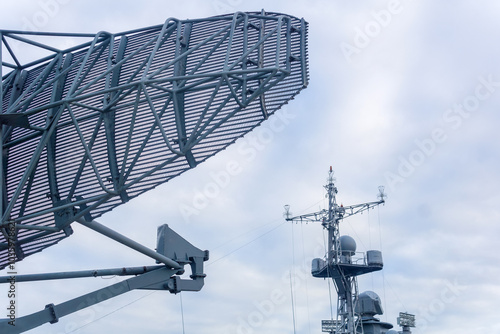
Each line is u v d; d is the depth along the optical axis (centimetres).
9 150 2767
